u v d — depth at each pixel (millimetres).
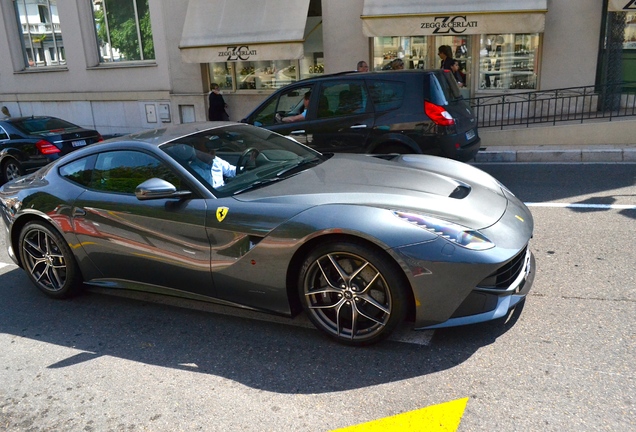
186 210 3662
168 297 4410
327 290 3357
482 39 11594
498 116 11781
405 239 3064
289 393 2977
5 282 5004
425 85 6672
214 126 4523
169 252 3770
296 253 3342
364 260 3166
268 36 12125
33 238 4500
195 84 14203
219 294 3703
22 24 16953
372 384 2988
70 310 4289
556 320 3486
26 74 17000
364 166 4082
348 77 7066
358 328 3363
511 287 3260
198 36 12984
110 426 2818
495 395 2799
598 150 8469
